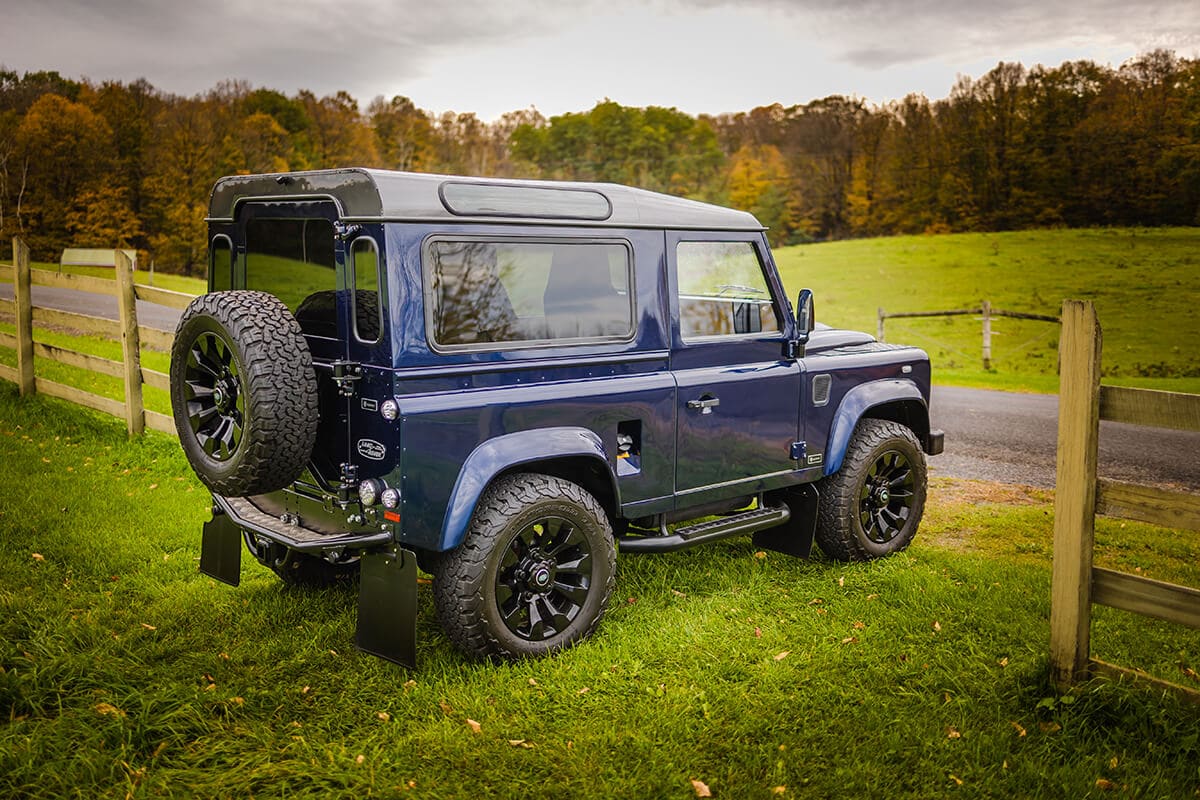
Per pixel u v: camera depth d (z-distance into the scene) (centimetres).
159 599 474
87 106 6353
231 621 449
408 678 392
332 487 405
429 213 379
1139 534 655
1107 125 6531
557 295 427
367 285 377
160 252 6469
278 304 388
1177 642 445
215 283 475
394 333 369
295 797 303
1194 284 4744
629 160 8862
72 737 331
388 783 313
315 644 419
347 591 488
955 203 7038
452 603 391
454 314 388
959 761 332
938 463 920
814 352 569
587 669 398
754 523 516
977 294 4931
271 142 7156
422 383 378
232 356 376
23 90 6538
